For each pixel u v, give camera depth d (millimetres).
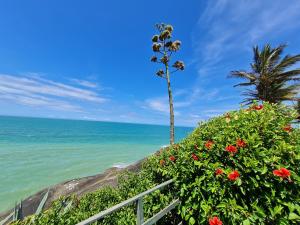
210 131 4320
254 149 3498
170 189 4488
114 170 13492
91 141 54344
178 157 4484
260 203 3268
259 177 3287
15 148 35031
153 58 17391
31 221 4402
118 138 71562
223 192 3354
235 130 3926
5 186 15609
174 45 17016
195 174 3840
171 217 4332
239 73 20500
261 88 19812
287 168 3363
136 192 4801
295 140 3758
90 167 22656
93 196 5934
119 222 4180
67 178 18219
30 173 19375
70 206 5441
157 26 17047
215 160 3736
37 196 10953
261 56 20016
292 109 4418
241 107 5078
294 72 18672
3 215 9234
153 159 5754
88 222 2029
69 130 102062
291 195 3172
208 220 3373
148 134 112312
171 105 16906
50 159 26578
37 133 71375
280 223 3059
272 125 3826
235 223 3139
